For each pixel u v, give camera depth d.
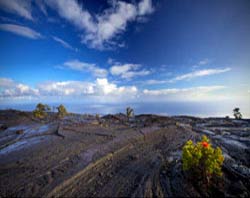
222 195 5.75
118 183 6.73
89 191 6.13
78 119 31.62
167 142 14.19
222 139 15.66
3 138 15.10
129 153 10.77
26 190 6.03
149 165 8.66
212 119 37.62
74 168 7.97
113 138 14.64
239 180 6.93
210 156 6.34
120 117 39.56
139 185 6.50
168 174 7.50
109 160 9.42
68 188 6.33
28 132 17.95
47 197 5.65
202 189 6.09
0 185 6.42
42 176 7.15
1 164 8.62
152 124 25.73
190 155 6.58
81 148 11.42
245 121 32.19
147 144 13.31
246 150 11.77
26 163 8.70
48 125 22.80
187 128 22.83
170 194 5.83
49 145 12.34
